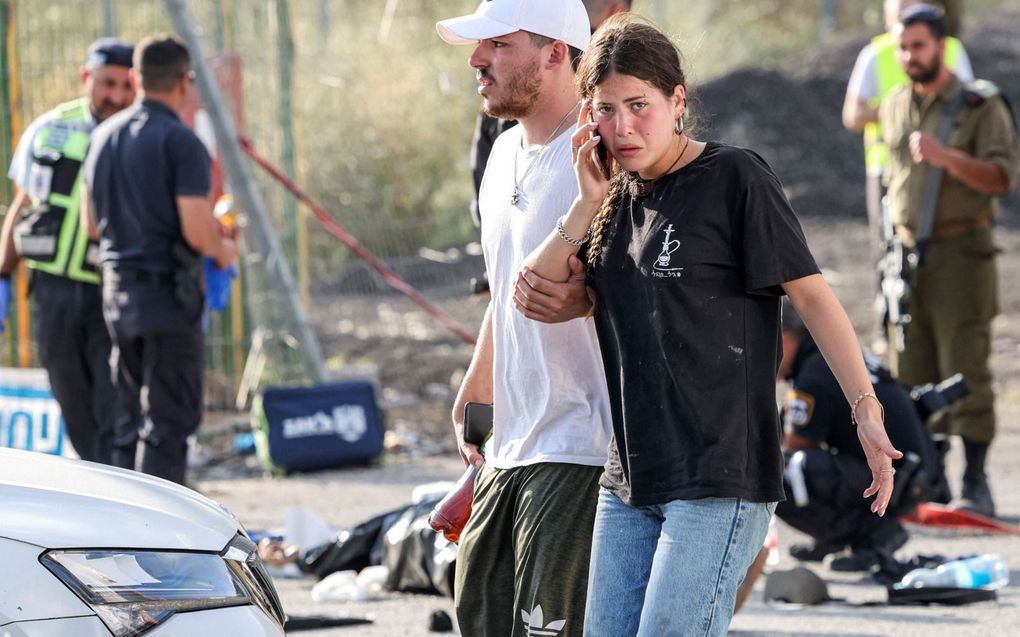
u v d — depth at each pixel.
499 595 16.08
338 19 88.19
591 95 13.57
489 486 16.00
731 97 97.19
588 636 14.01
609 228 13.97
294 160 44.12
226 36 43.34
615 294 13.83
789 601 24.22
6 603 12.75
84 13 42.19
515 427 15.77
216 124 38.59
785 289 13.45
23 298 41.25
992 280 31.94
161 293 27.06
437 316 41.97
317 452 37.25
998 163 31.23
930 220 31.89
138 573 13.45
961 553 28.11
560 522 15.21
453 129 77.00
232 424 41.47
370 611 24.00
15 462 15.10
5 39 42.00
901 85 33.19
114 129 27.58
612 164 14.03
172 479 27.30
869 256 75.75
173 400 27.34
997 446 40.22
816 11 138.50
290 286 40.22
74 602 12.98
